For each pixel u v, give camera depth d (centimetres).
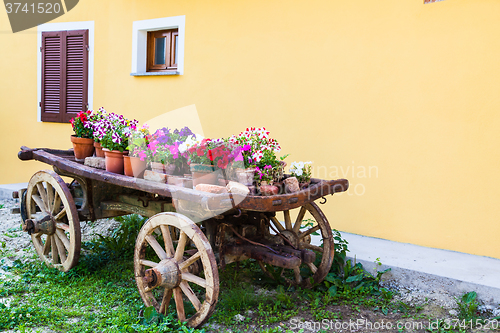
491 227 407
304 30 499
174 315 294
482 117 406
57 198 376
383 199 462
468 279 339
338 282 361
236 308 314
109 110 656
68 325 278
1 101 754
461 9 411
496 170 402
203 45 573
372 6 457
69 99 688
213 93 568
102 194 390
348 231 486
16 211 425
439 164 430
